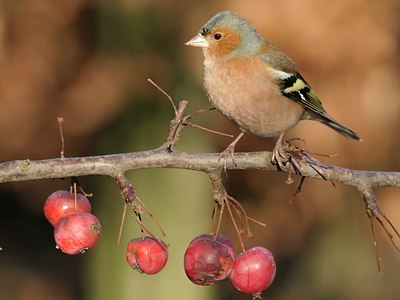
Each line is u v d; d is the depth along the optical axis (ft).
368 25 40.37
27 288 58.29
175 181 45.70
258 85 25.27
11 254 61.72
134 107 46.52
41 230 62.75
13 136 48.80
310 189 48.42
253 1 39.75
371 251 52.70
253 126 26.17
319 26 39.91
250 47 25.80
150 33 44.14
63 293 58.29
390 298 52.37
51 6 45.03
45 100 47.73
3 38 44.86
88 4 45.14
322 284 53.88
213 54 25.88
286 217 49.98
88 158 18.38
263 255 17.87
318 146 41.32
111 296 47.57
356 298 52.70
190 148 44.62
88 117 48.34
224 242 17.84
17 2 44.86
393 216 46.68
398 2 40.34
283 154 19.30
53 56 46.42
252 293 17.85
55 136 49.39
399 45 41.19
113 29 45.09
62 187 57.47
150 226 45.85
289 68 26.09
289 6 39.55
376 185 19.65
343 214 49.98
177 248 45.85
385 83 41.57
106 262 47.91
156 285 46.29
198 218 46.24
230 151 19.13
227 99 25.71
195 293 46.70
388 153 42.98
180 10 42.88
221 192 18.61
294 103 25.91
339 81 41.42
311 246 53.52
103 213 48.42
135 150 46.83
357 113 41.68
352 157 42.34
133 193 17.74
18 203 61.36
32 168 18.13
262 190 49.47
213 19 26.12
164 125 45.96
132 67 45.55
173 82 45.14
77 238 17.35
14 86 46.57
